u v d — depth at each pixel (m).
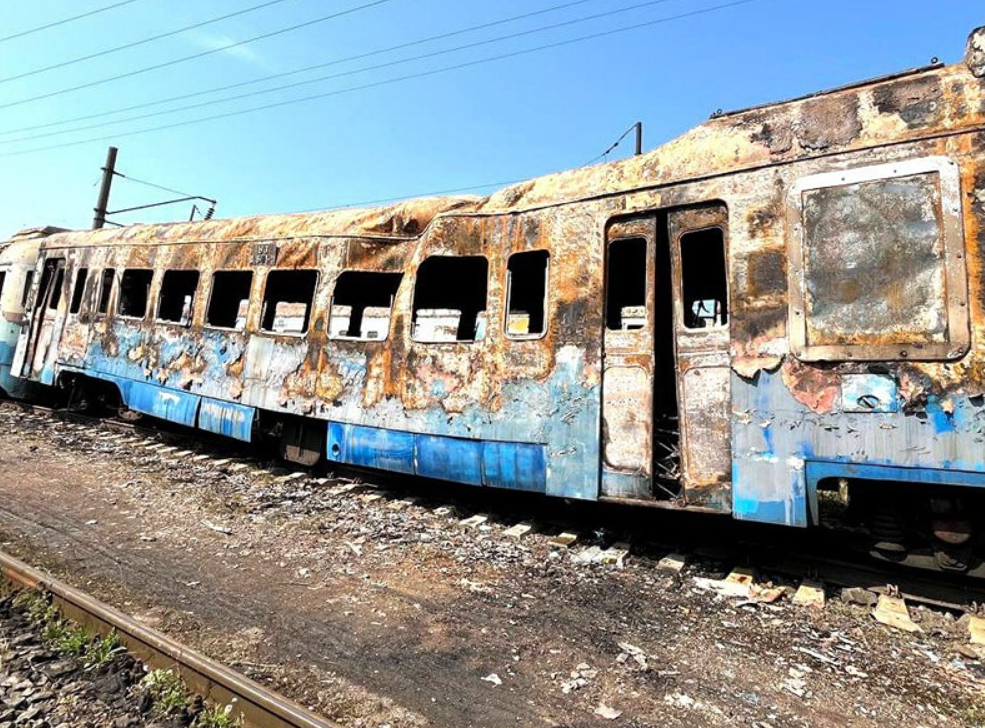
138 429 9.95
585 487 5.39
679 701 3.14
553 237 5.93
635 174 5.51
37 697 2.95
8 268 12.38
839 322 4.33
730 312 4.82
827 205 4.47
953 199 4.02
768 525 5.48
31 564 4.54
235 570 4.72
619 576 4.93
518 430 5.86
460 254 6.58
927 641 3.86
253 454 9.02
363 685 3.19
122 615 3.55
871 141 4.37
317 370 7.56
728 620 4.15
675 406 5.79
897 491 4.37
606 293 5.54
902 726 2.97
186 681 3.09
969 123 4.04
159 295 9.57
